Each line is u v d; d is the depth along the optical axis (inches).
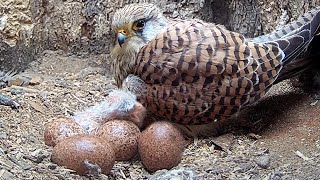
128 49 23.4
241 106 23.3
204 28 23.2
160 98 23.0
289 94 26.0
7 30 27.2
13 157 20.6
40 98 25.5
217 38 22.9
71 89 26.7
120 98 23.0
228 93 22.8
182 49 22.6
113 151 20.6
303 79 26.0
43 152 21.0
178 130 22.0
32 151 21.2
